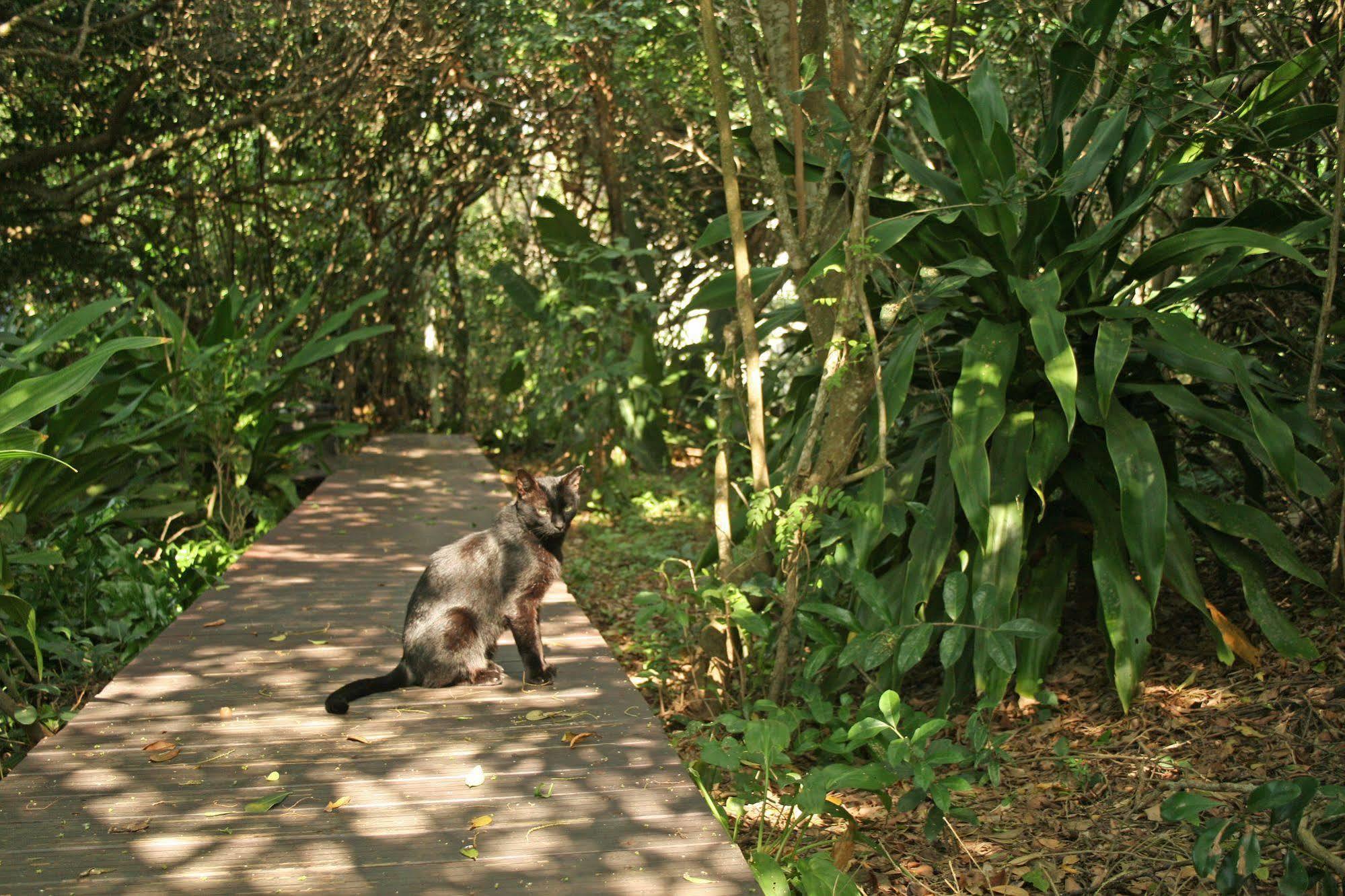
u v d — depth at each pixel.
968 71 5.70
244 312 8.53
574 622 4.42
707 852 2.40
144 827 2.52
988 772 3.20
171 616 5.12
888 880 2.97
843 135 4.11
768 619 4.34
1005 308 4.16
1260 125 3.90
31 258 9.24
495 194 13.74
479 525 6.68
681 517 9.12
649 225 12.02
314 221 11.84
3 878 2.29
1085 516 4.34
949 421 4.10
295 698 3.47
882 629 3.84
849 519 3.99
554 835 2.48
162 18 8.64
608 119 10.84
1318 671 3.61
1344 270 3.92
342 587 5.04
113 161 9.65
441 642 3.52
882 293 4.42
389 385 13.63
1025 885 2.87
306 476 9.40
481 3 9.44
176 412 6.88
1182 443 4.80
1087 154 4.07
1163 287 5.28
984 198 3.70
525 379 12.29
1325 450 3.77
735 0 4.03
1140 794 3.21
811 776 2.73
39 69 8.34
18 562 4.38
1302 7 4.49
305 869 2.32
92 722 3.24
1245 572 3.83
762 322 4.95
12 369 4.83
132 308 7.49
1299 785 2.41
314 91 9.01
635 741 3.07
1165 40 3.94
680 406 11.77
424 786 2.76
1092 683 4.07
